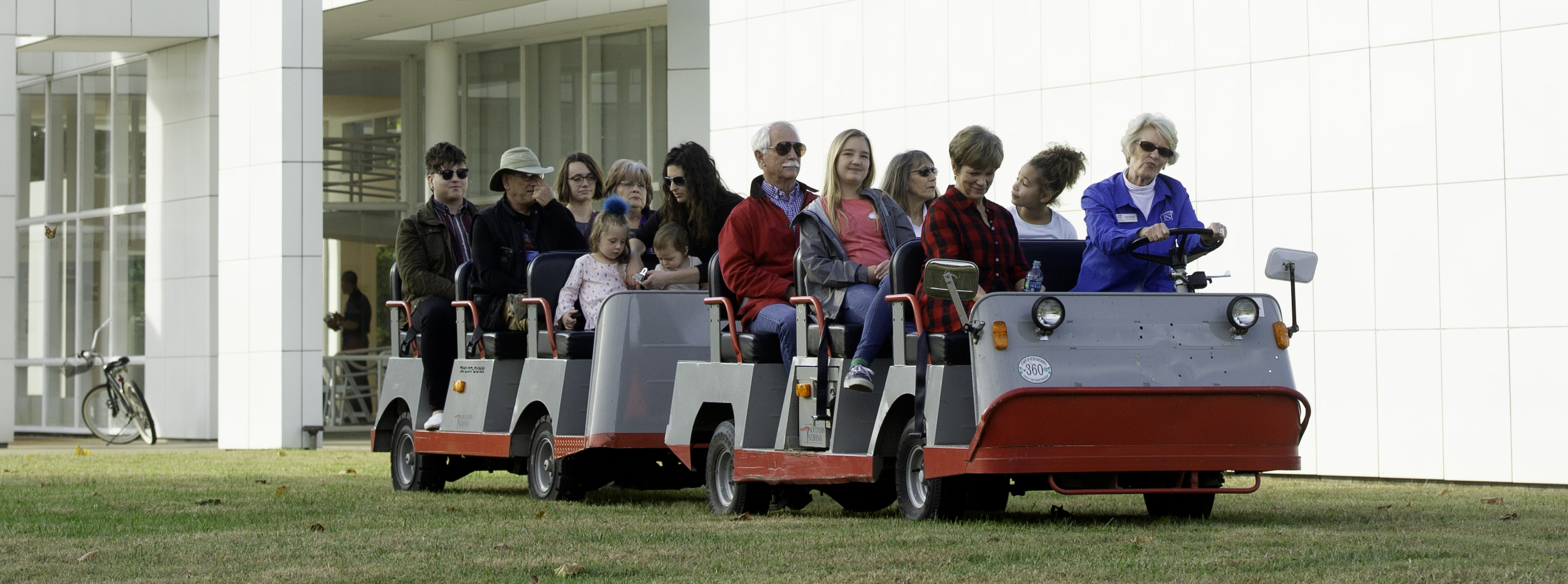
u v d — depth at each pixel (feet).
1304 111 130.00
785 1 162.71
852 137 87.15
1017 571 59.98
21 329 270.05
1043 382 75.77
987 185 82.38
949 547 68.03
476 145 266.77
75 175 258.37
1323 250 129.29
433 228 120.26
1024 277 84.69
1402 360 124.98
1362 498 102.83
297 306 200.03
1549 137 117.29
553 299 108.88
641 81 251.80
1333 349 129.08
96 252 253.65
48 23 223.30
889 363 85.30
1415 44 124.16
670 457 106.32
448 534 78.07
